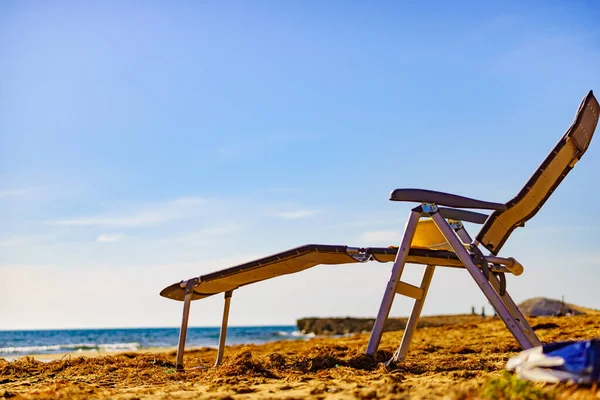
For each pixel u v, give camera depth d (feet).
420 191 25.58
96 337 237.25
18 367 32.14
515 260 25.20
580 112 24.29
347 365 26.40
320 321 235.61
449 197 25.45
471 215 29.25
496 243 26.73
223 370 26.71
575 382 15.66
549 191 26.35
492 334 54.75
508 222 26.37
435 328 74.95
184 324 32.12
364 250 27.55
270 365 28.35
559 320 68.03
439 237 29.37
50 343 171.42
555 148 24.54
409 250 26.58
